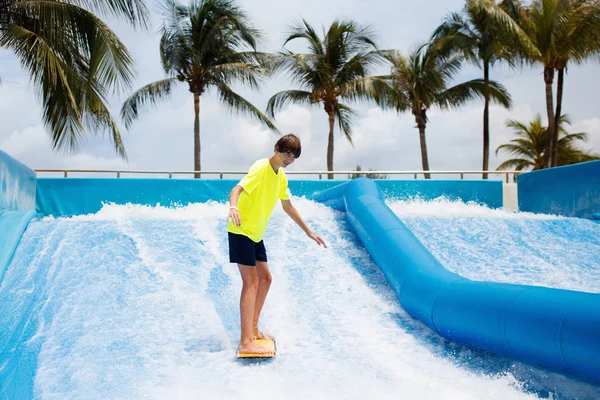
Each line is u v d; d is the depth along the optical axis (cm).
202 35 1906
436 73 2228
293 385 290
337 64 2083
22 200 681
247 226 337
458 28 2255
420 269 404
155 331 367
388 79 2030
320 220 625
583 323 255
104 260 490
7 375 298
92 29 1061
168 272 471
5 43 984
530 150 3259
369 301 432
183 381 295
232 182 929
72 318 382
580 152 3105
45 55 969
